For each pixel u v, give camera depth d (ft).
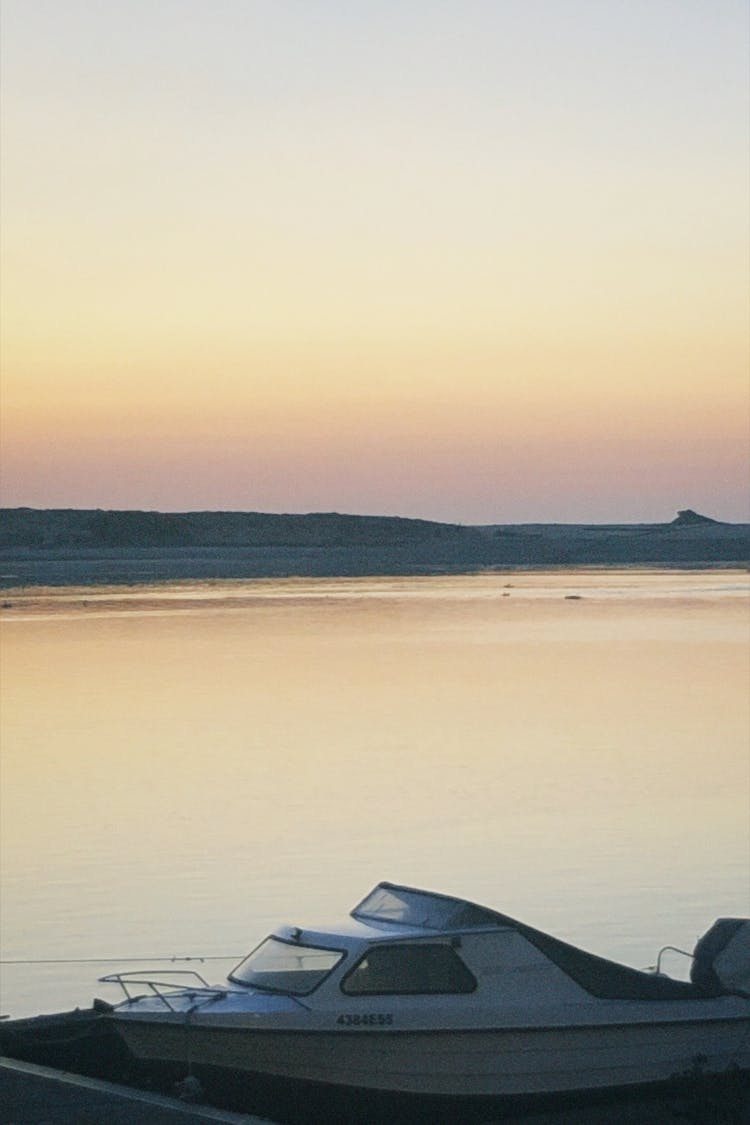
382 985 50.70
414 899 54.08
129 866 85.51
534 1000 51.55
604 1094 51.85
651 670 187.62
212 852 88.53
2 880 82.79
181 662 199.11
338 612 309.01
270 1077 49.75
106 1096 46.34
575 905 77.10
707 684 171.73
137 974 58.95
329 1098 50.01
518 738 129.59
